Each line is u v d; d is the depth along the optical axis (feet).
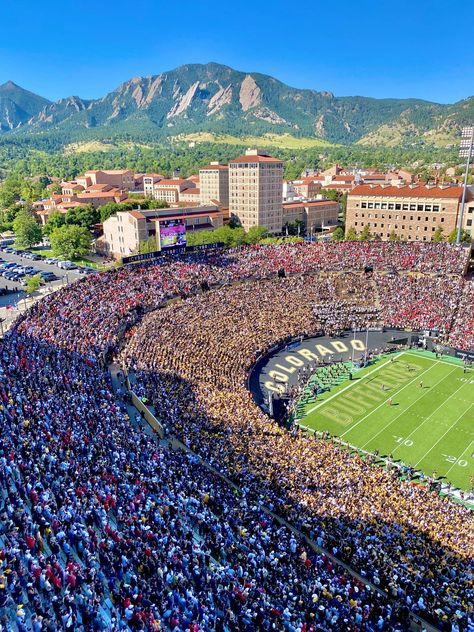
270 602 86.79
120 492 109.81
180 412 165.89
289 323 276.41
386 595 96.53
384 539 112.88
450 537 116.67
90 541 91.20
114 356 210.18
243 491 127.65
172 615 77.46
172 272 300.81
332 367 238.68
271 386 222.07
